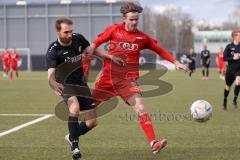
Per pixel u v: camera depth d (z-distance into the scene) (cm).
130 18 1442
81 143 1775
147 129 1434
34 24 12156
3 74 8688
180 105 3144
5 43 12238
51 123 2311
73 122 1431
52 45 1425
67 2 12019
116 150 1645
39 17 12125
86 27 12050
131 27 1456
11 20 12200
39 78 7181
